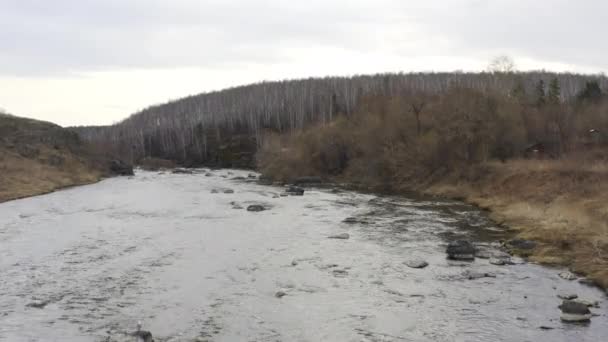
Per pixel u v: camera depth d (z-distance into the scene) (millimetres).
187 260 31156
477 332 20219
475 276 27547
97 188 75188
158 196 64000
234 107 190250
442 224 43000
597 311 22047
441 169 71000
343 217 46875
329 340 19672
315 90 178250
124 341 19312
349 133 93250
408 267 29688
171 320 21609
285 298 24422
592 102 79562
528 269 28969
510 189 55031
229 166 143875
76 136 107500
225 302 23828
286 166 95438
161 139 181875
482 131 69750
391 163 79188
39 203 56406
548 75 159250
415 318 21797
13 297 24359
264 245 35188
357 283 26703
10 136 88000
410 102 88562
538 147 69938
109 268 29312
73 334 20031
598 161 56094
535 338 19500
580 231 34562
